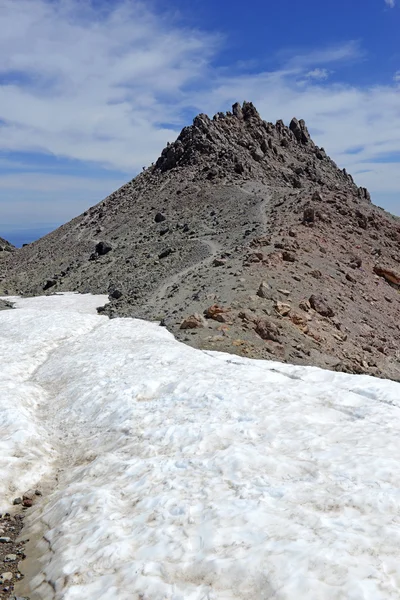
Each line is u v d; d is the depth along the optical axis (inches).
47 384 992.9
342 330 1797.5
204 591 307.3
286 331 1518.2
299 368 876.6
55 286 3590.1
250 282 1904.5
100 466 564.7
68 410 800.9
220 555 339.9
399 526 344.8
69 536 415.5
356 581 282.5
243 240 2977.4
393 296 2544.3
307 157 6796.3
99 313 2240.4
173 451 562.9
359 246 3053.6
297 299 1840.6
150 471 514.0
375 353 1717.5
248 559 325.1
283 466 477.4
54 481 576.4
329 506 388.2
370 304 2260.1
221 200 4505.4
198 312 1614.2
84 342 1327.5
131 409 725.9
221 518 390.6
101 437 668.7
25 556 420.5
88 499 472.1
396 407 644.1
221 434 583.5
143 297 2277.3
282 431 573.3
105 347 1208.2
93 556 373.7
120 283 2955.2
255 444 542.6
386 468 442.9
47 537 433.7
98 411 762.2
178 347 1127.0
